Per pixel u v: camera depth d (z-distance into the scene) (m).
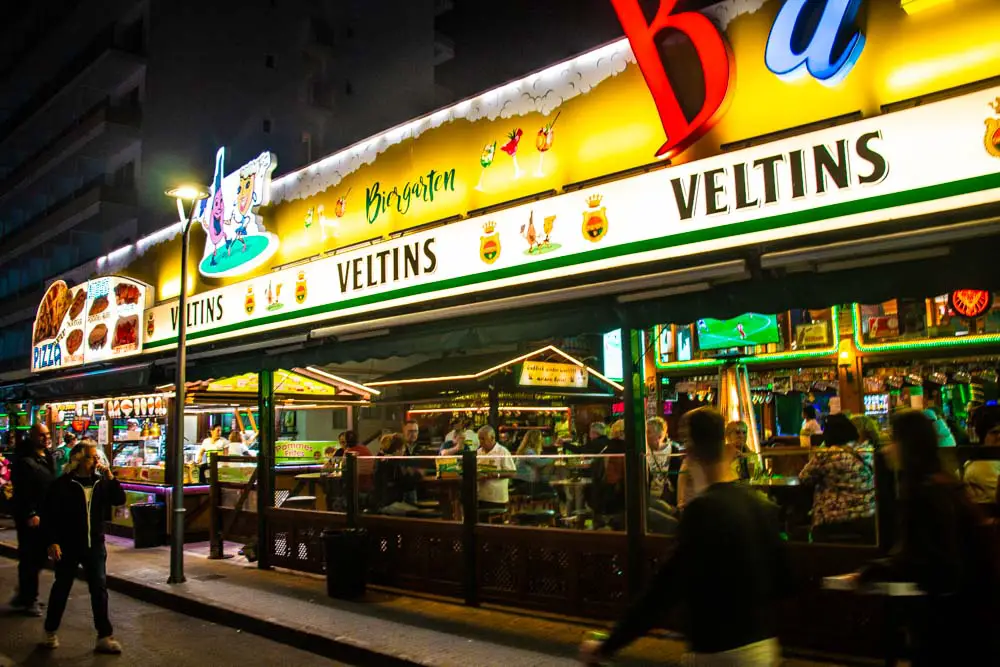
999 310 9.57
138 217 32.41
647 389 11.99
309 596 9.05
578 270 7.85
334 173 11.41
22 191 41.00
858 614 5.91
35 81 40.66
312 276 11.29
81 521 7.43
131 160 34.09
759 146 6.66
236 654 7.35
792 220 6.42
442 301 9.34
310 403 14.98
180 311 10.73
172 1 33.53
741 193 6.73
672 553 3.12
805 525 6.25
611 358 17.42
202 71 34.00
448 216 9.59
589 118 8.12
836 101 6.42
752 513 3.18
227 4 35.00
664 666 5.97
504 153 8.96
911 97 6.08
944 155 5.75
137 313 15.73
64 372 19.14
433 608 8.30
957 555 3.47
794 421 11.29
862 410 10.42
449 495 8.76
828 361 10.77
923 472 3.63
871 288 5.90
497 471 8.30
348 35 39.44
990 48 5.77
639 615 3.10
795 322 11.15
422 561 8.91
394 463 9.40
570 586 7.61
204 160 33.62
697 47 7.13
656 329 11.98
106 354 16.72
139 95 33.72
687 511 3.15
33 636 8.04
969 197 5.62
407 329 9.52
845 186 6.18
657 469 7.12
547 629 7.30
